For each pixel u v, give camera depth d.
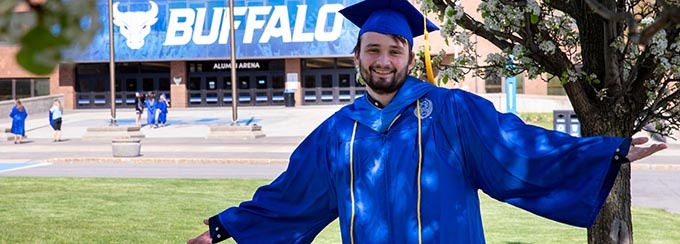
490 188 3.31
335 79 51.50
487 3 4.14
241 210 3.80
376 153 3.33
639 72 4.25
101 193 13.28
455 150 3.29
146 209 11.20
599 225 4.50
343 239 3.39
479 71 4.68
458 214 3.22
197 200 12.27
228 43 50.06
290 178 3.69
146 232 9.14
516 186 3.21
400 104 3.37
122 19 50.62
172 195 12.99
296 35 49.47
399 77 3.40
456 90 3.45
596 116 4.36
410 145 3.28
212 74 52.53
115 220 10.08
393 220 3.23
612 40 3.98
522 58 4.34
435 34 36.72
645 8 4.24
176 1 50.38
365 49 3.43
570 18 4.61
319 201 3.63
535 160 3.14
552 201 3.15
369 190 3.30
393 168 3.27
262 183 15.11
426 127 3.31
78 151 25.22
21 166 20.47
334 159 3.45
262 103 52.12
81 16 0.86
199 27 50.19
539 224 10.14
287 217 3.72
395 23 3.47
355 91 51.22
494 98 42.22
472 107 3.34
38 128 36.69
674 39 4.02
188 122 39.16
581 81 4.36
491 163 3.24
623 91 4.18
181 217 10.39
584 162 3.11
